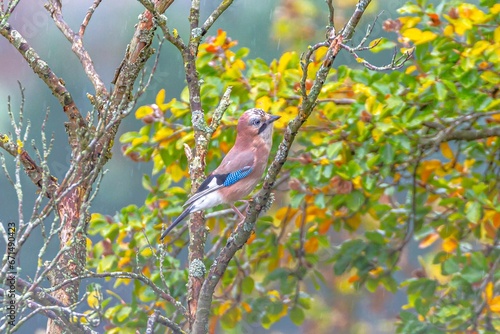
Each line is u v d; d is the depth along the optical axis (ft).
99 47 72.13
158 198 42.24
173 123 42.09
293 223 56.18
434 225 44.29
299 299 44.19
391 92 38.86
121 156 71.56
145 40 26.91
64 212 26.03
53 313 22.89
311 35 64.54
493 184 45.09
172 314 40.86
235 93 41.16
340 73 40.24
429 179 44.19
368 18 63.93
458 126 43.47
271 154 41.55
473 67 36.68
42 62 27.58
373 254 43.60
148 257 40.50
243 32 71.61
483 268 38.86
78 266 24.30
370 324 72.59
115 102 26.89
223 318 43.32
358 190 41.19
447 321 39.06
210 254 42.86
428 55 39.50
